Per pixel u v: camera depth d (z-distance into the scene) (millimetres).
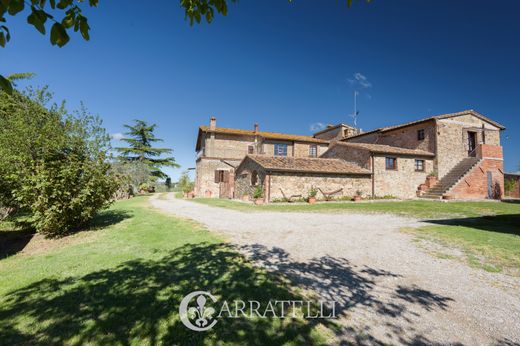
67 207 7492
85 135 8305
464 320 3059
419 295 3682
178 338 2582
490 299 3584
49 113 8617
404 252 5699
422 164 21969
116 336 2602
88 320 2871
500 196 20031
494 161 20141
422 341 2650
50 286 3756
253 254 5438
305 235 7309
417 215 11297
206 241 6434
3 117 8719
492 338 2721
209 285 3832
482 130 22875
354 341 2619
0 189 8211
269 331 2748
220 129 29234
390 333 2773
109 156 8562
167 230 7719
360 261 5102
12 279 4039
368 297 3604
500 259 5215
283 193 18156
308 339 2627
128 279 4012
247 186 20953
